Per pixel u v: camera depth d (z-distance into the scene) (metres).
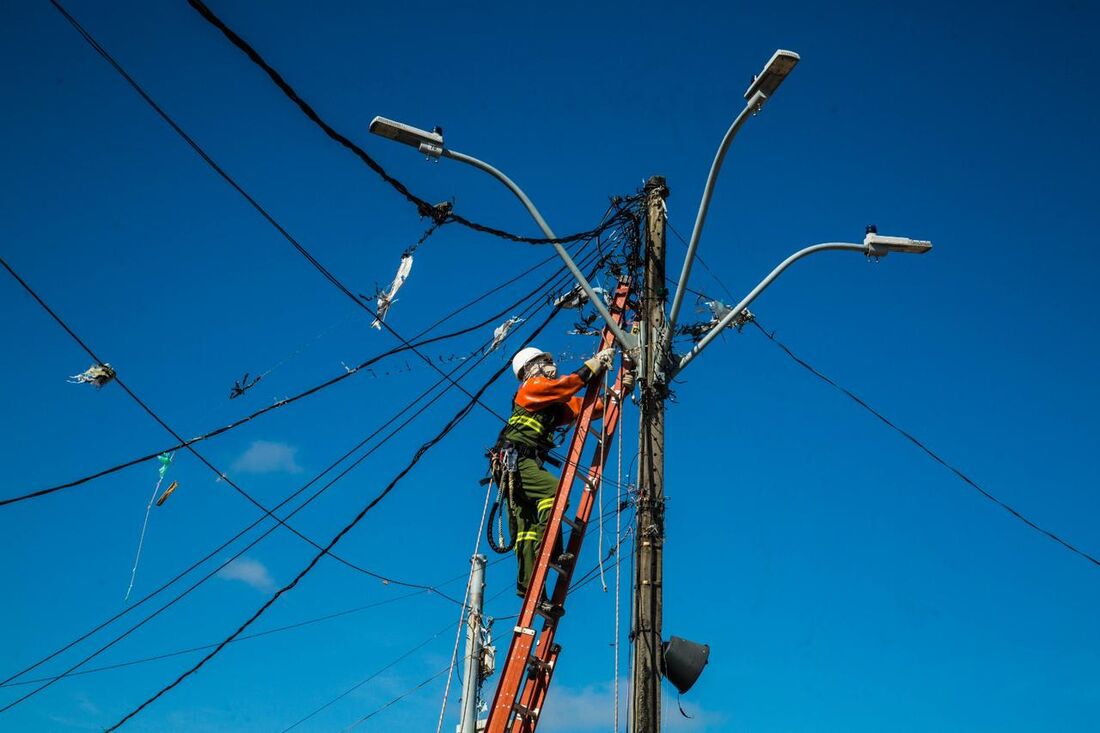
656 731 8.77
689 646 8.98
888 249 10.11
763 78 8.52
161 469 12.74
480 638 16.64
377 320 12.11
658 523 9.48
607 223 11.38
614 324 10.08
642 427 9.84
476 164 9.52
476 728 16.14
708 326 10.86
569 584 9.48
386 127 9.10
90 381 11.66
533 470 9.68
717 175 9.20
